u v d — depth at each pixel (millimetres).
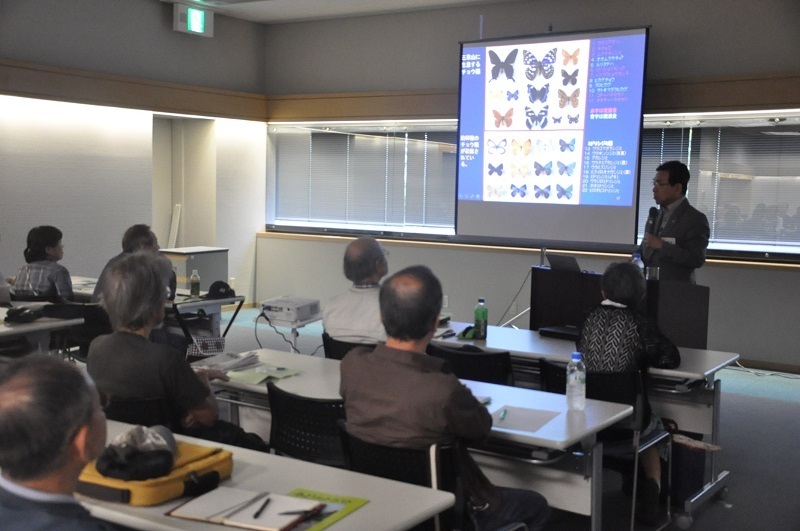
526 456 2816
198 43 8492
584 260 7352
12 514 1309
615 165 6926
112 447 1940
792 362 6754
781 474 4387
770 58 6605
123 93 7625
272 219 9570
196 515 1789
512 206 7496
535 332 4625
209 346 4355
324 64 8906
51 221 7273
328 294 8984
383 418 2361
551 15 7480
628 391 3365
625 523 3656
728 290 6965
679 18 6941
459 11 8008
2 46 6762
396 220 8719
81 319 4504
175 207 9148
